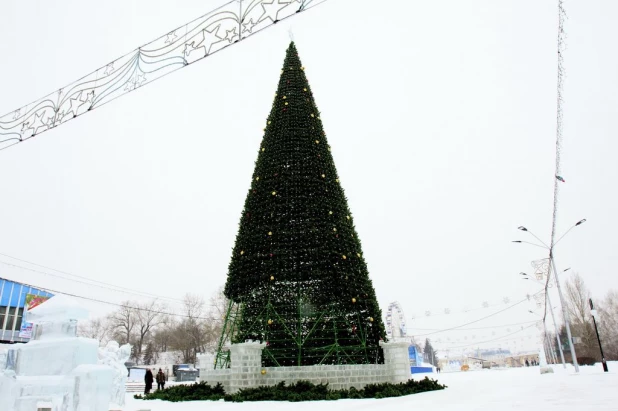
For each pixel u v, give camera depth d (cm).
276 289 1384
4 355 493
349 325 1376
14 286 3538
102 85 665
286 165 1548
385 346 1362
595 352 5566
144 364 6144
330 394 1099
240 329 1399
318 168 1560
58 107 693
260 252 1415
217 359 1420
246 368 1212
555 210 2380
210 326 5419
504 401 938
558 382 1622
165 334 6262
